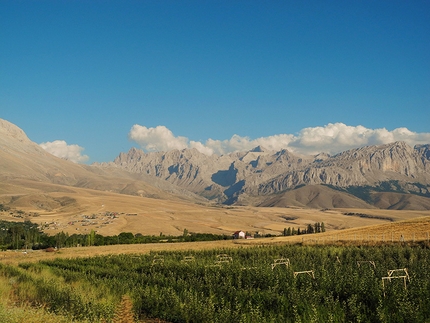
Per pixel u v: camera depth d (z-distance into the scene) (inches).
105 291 1457.9
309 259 2297.0
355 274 1459.2
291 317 1069.1
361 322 1001.5
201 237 6988.2
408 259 2194.9
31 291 1445.6
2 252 5022.1
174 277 1802.4
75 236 7214.6
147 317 1204.5
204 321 1072.8
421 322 967.0
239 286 1472.7
